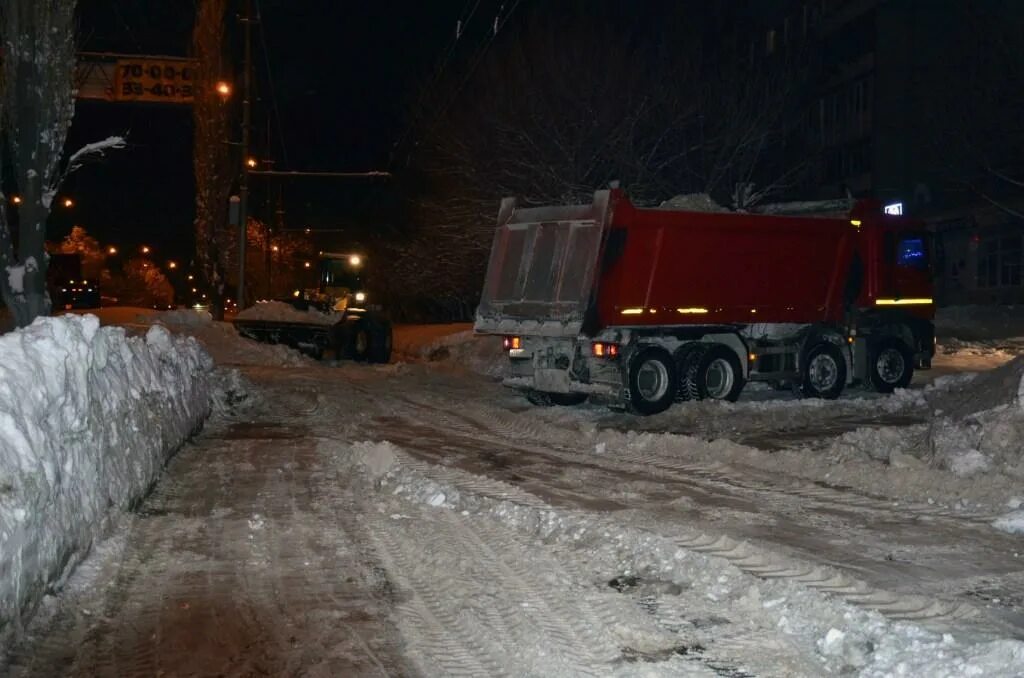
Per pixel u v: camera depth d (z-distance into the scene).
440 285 49.50
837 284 20.20
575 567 8.35
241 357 31.67
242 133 41.28
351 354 32.56
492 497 10.96
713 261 18.56
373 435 16.16
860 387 22.00
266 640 6.68
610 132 35.47
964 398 16.89
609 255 17.55
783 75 38.44
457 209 40.47
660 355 18.08
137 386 11.22
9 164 14.96
